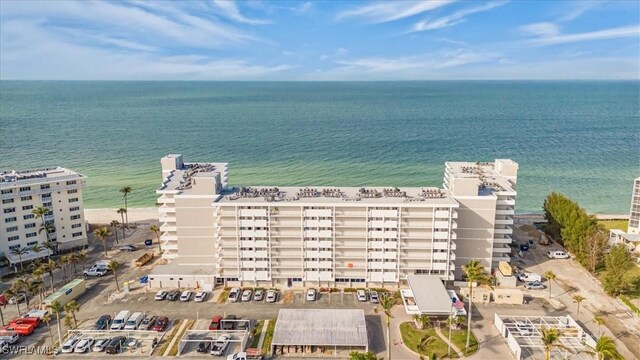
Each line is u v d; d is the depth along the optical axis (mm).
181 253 125500
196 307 111812
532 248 149875
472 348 93688
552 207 156625
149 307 111875
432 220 116062
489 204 120062
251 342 96625
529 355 90625
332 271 119875
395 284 120938
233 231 118750
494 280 123438
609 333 100125
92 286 123312
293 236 117875
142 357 91438
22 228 137125
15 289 105688
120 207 197375
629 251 130000
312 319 101000
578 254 136875
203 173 128250
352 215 116375
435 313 100375
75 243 147625
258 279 121125
